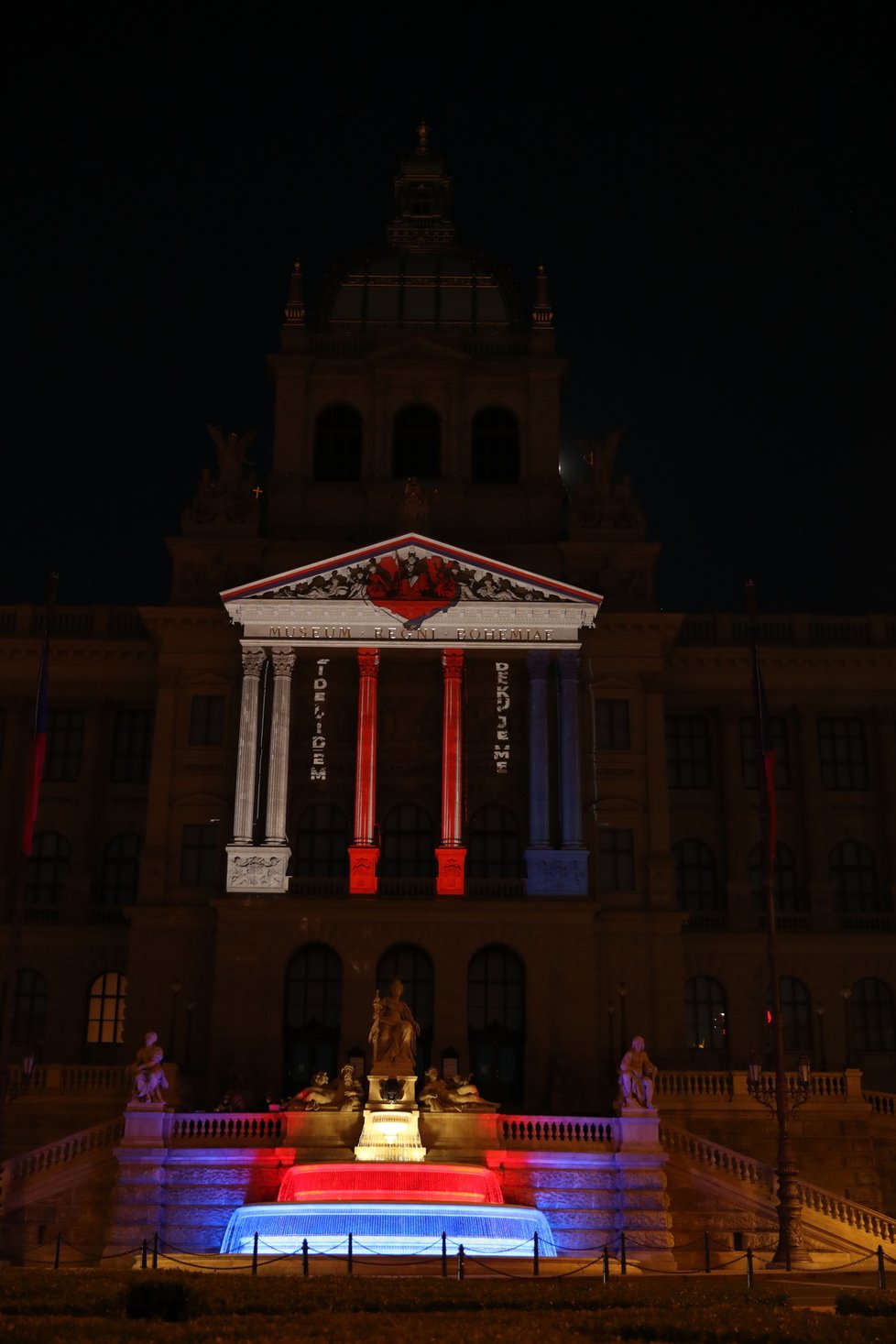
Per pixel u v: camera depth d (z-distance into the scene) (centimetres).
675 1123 6688
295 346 9269
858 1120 6694
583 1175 6022
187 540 8588
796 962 8419
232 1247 5512
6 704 8800
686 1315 3047
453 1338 2731
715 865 8750
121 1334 2706
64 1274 3734
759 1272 5059
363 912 7725
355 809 7919
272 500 8944
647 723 8369
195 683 8394
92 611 8975
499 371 9231
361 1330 2808
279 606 8075
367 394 9194
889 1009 8400
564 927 7756
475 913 7744
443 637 8094
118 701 8875
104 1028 8325
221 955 7675
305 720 8375
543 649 8112
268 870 7794
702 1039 8312
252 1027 7581
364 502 8950
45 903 8600
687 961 8381
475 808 8319
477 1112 6234
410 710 8406
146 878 8075
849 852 8800
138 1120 6047
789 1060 8256
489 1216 5438
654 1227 5903
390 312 9444
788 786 8862
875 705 8894
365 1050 7594
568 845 7900
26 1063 6494
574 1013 7644
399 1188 5712
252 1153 6038
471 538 8900
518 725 8394
